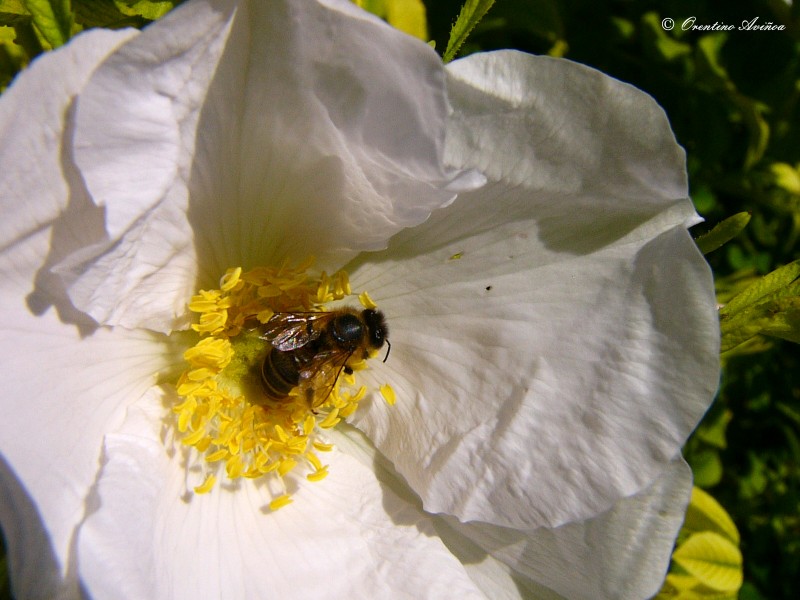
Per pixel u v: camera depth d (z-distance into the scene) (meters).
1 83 0.08
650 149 0.06
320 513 0.08
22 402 0.06
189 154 0.06
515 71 0.06
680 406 0.07
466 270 0.07
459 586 0.08
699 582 0.09
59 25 0.06
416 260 0.07
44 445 0.06
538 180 0.06
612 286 0.07
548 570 0.08
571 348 0.07
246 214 0.07
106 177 0.05
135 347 0.07
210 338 0.07
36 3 0.06
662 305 0.07
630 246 0.07
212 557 0.07
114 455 0.06
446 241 0.07
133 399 0.07
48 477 0.06
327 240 0.07
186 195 0.06
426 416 0.08
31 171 0.05
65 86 0.05
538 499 0.07
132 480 0.06
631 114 0.06
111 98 0.05
